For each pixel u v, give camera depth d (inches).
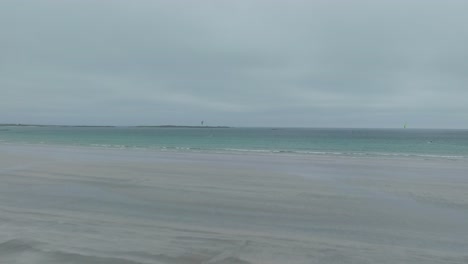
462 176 475.5
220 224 217.0
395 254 165.5
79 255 153.6
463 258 161.6
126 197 304.5
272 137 2896.2
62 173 464.4
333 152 1109.1
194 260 151.6
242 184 386.3
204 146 1448.1
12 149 995.3
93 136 2773.1
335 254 163.8
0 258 148.4
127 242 174.2
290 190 350.0
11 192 320.2
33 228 196.9
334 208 268.8
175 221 223.0
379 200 302.5
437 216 246.2
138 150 1027.9
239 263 149.4
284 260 154.3
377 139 2615.7
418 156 933.8
